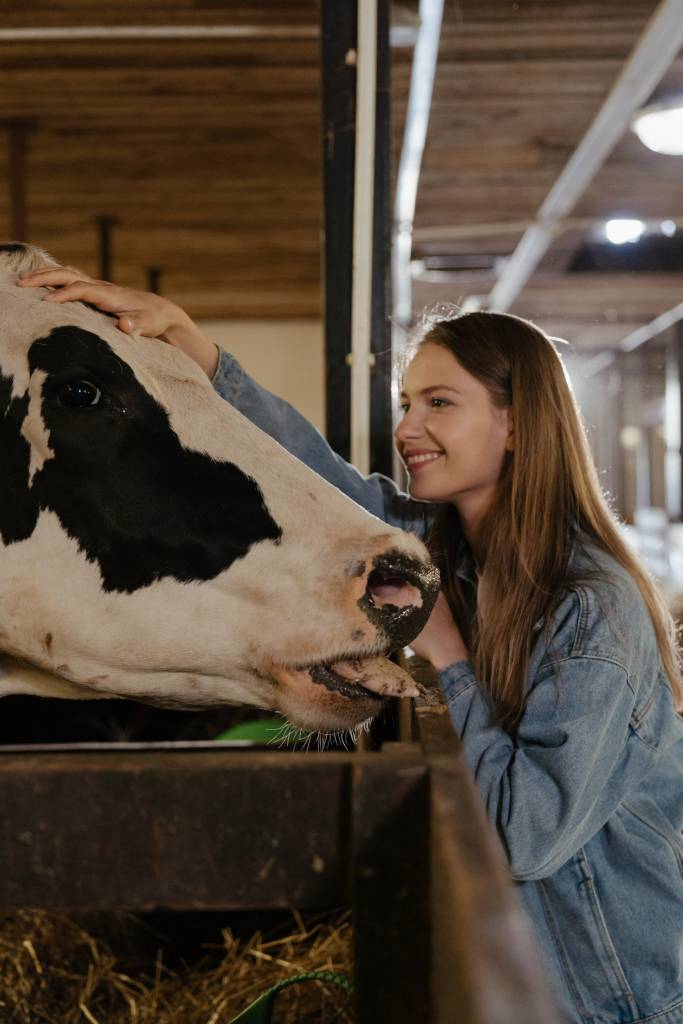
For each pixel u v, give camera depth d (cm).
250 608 149
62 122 462
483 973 47
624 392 1498
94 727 352
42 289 163
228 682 155
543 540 167
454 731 93
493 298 876
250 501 151
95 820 76
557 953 153
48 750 243
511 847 141
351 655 142
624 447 1570
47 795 76
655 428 1412
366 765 75
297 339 962
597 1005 150
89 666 156
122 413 152
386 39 236
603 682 146
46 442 152
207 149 502
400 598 144
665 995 150
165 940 229
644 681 156
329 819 77
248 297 860
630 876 153
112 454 151
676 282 827
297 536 149
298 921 221
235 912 230
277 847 77
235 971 212
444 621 169
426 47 350
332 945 214
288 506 151
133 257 727
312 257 730
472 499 189
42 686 171
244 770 76
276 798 76
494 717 161
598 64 381
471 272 775
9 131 473
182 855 76
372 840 75
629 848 153
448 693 161
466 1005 50
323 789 76
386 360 245
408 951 75
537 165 509
